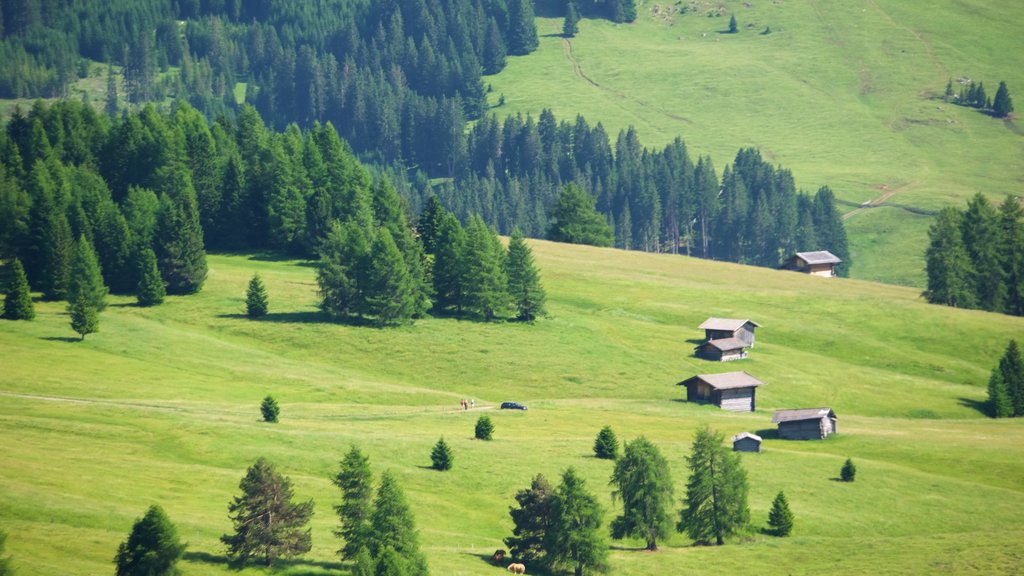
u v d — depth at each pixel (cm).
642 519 12200
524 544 11344
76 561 9794
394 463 13738
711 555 11912
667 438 15875
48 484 11638
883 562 11475
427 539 11581
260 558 10481
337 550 10900
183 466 12925
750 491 13675
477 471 13675
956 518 12988
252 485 10481
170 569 9412
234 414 15725
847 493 13675
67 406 15088
